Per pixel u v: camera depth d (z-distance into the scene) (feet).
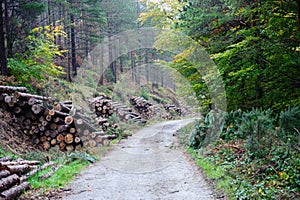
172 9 40.27
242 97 30.58
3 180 14.88
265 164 17.99
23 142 26.53
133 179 19.30
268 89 27.45
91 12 80.28
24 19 49.44
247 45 25.77
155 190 16.97
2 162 16.99
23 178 17.31
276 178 16.10
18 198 14.98
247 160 19.69
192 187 17.34
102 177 19.79
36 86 41.83
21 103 27.99
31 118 28.19
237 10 26.84
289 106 23.68
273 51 24.07
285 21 23.40
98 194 16.31
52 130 28.19
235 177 17.81
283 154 18.03
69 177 19.53
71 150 27.71
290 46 23.90
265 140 20.79
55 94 44.50
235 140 25.94
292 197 13.61
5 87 28.45
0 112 27.20
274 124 24.59
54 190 16.78
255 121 23.97
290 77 25.58
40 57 48.47
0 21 36.91
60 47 78.64
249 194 14.48
